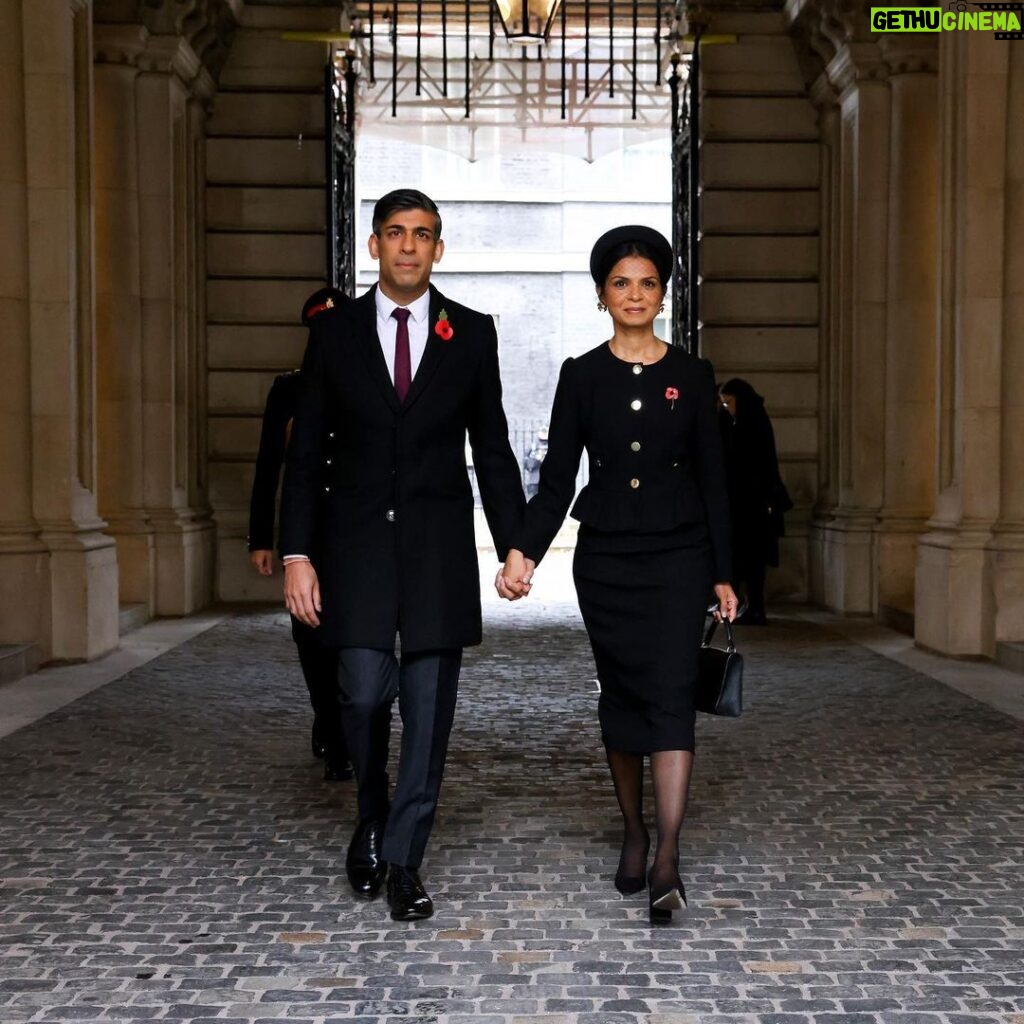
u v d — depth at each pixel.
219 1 14.27
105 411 13.52
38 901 4.52
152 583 13.45
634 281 4.49
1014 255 10.41
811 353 15.59
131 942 4.13
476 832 5.41
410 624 4.39
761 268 15.65
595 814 5.71
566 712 8.15
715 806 5.81
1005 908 4.45
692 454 4.52
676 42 16.77
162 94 13.66
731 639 4.41
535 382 33.88
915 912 4.41
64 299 10.31
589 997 3.69
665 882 4.24
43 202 10.30
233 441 15.40
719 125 15.63
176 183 14.25
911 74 13.37
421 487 4.45
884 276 13.80
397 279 4.44
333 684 6.18
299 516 4.47
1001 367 10.48
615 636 4.43
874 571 13.55
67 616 10.19
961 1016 3.55
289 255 15.43
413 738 4.43
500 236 33.62
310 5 15.46
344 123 16.38
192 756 6.82
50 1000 3.67
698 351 15.62
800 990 3.74
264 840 5.27
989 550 10.31
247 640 11.62
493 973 3.87
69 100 10.38
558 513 4.51
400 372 4.48
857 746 7.05
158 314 13.71
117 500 13.52
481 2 17.50
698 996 3.70
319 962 3.96
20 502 10.25
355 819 5.59
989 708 8.15
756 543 12.81
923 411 13.48
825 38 14.43
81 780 6.28
